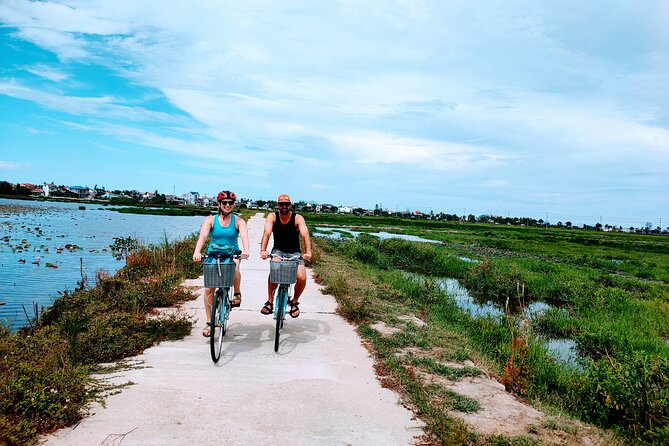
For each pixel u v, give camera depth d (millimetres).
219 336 5504
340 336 6840
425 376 5465
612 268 27641
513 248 39469
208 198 198000
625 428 4965
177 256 13352
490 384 5449
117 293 8109
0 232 27938
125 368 5082
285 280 5637
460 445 3729
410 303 10125
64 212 62594
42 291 12133
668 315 13148
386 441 3789
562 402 5566
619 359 7535
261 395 4496
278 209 5980
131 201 145000
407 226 80812
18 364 4379
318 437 3762
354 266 16531
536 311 12758
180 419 3912
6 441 3297
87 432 3631
